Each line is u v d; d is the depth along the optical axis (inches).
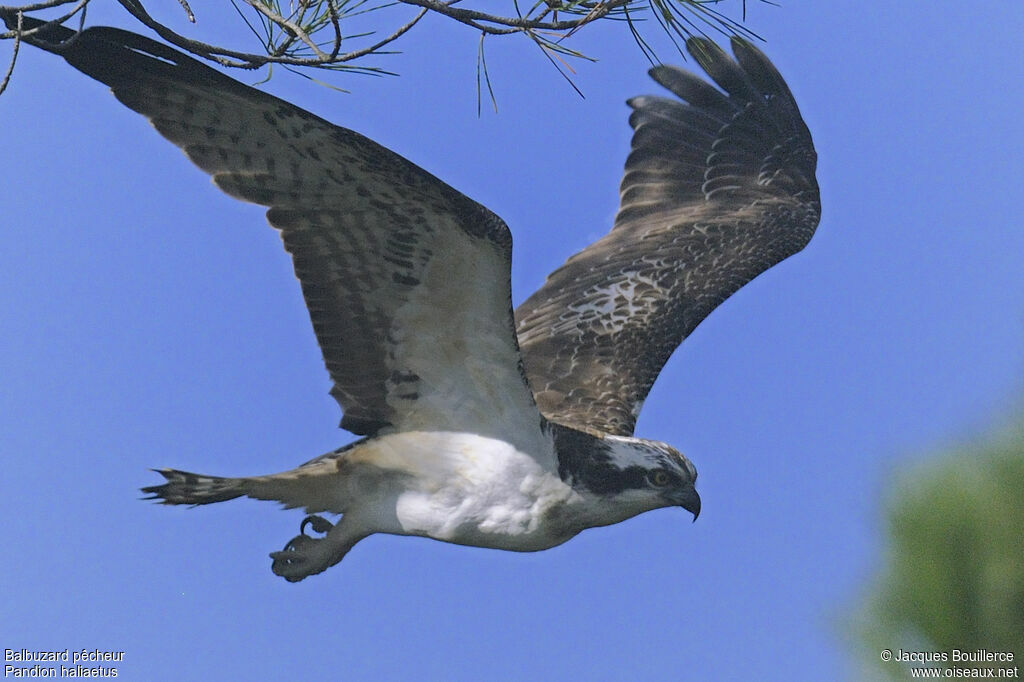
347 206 317.1
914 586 231.0
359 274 333.1
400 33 295.7
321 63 288.5
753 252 521.0
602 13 295.6
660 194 549.6
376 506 372.8
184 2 274.4
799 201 552.1
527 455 361.4
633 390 446.6
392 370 353.4
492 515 363.9
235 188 313.3
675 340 473.7
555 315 488.1
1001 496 227.9
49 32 281.6
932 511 230.1
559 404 437.7
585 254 517.0
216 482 357.7
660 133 565.0
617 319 482.6
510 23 295.7
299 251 327.9
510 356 344.5
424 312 339.3
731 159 563.2
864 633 235.1
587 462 368.8
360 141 298.8
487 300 330.3
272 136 305.6
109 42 289.0
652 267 509.0
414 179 303.1
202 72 292.8
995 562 226.5
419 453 363.6
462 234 313.1
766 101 580.4
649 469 375.6
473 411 359.3
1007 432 231.3
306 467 366.3
